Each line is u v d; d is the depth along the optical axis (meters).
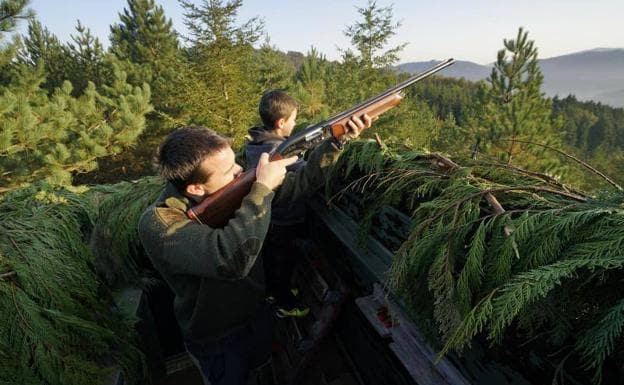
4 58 8.35
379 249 1.53
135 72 16.80
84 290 1.62
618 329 0.67
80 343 1.47
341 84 17.83
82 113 9.94
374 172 1.55
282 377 2.09
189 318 1.54
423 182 1.32
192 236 1.25
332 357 2.23
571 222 0.85
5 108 7.43
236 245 1.22
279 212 2.23
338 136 1.74
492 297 0.86
